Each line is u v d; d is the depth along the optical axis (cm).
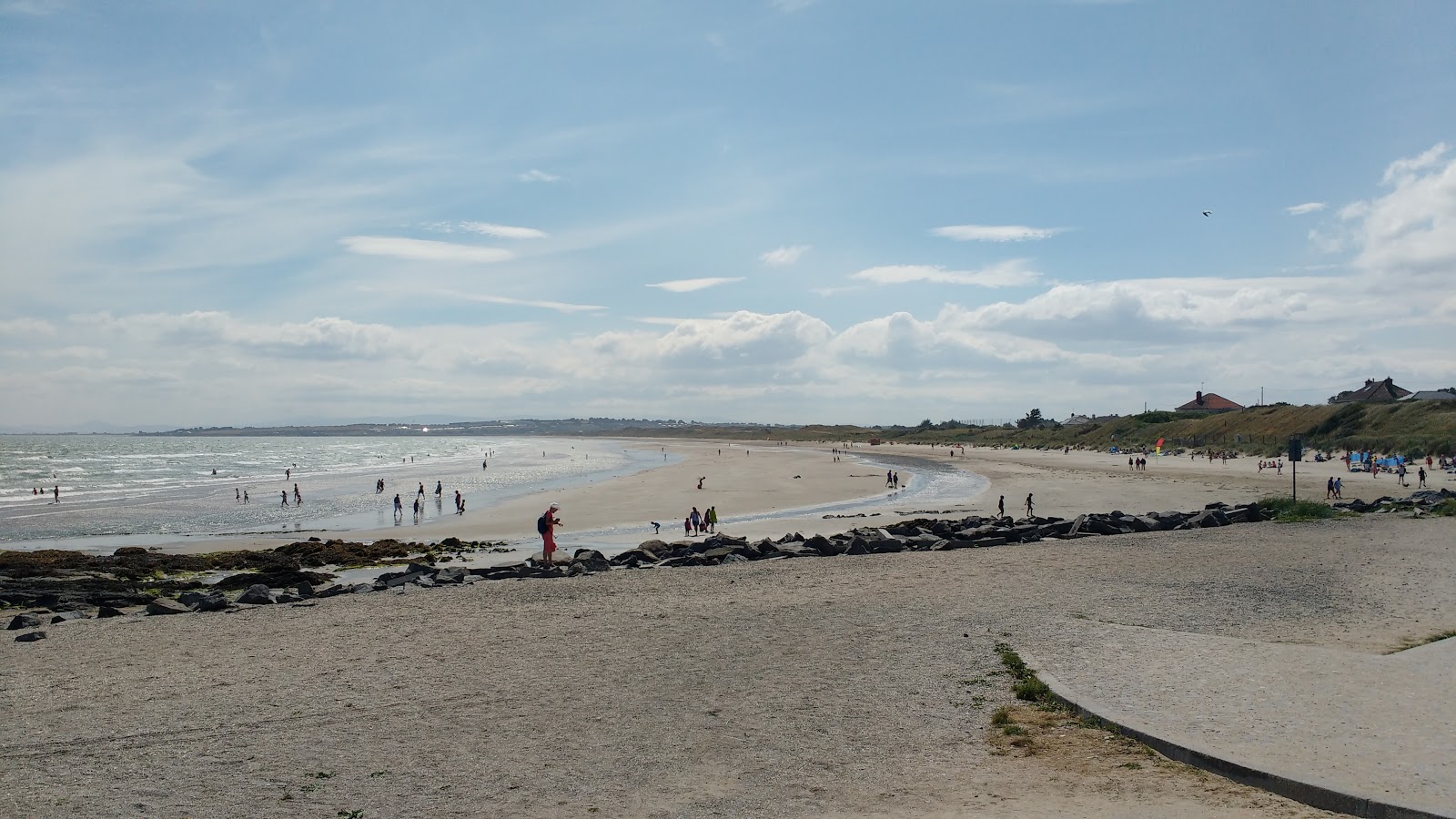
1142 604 1595
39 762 876
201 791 783
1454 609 1518
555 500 5778
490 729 952
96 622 1820
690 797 738
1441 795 653
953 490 6259
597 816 700
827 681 1112
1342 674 1033
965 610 1575
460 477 8744
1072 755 808
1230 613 1498
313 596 2184
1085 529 3212
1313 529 2906
